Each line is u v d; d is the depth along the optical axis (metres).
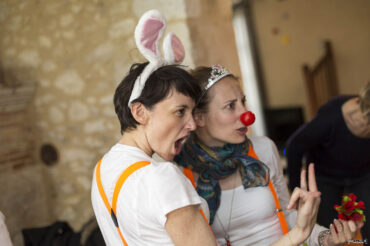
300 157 2.18
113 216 1.03
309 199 1.10
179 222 0.92
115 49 3.28
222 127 1.39
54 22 3.52
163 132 1.05
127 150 1.06
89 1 3.31
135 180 0.97
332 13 7.08
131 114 1.07
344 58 7.14
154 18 1.04
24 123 3.74
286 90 7.79
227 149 1.41
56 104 3.67
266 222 1.46
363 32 6.91
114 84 3.33
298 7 7.34
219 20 3.31
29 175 3.72
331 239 1.34
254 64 7.82
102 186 1.06
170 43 1.14
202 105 1.39
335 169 2.21
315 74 6.95
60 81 3.61
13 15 3.70
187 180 1.00
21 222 3.59
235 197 1.44
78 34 3.43
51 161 3.80
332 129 2.07
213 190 1.40
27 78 3.76
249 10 7.73
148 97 1.02
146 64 1.10
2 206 3.45
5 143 3.56
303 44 7.44
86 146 3.60
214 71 1.40
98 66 3.39
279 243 1.15
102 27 3.30
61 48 3.54
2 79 3.87
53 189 3.86
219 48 3.26
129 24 3.16
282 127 7.54
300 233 1.12
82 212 3.75
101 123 3.48
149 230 0.95
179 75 1.03
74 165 3.69
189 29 2.86
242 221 1.44
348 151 2.10
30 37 3.67
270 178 1.53
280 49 7.65
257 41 7.81
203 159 1.41
